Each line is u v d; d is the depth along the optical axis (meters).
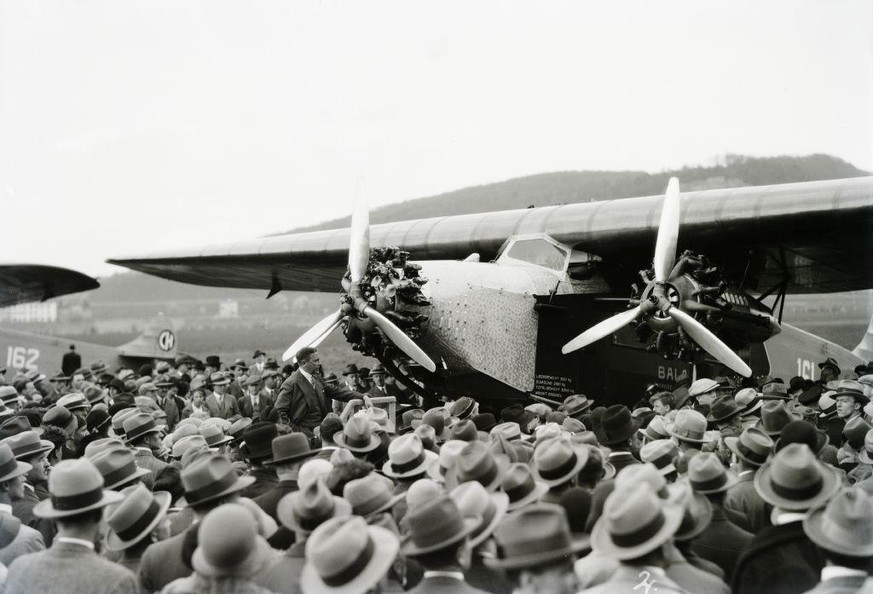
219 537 4.13
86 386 17.94
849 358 22.06
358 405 9.92
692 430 7.23
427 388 13.17
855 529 4.27
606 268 13.98
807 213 11.88
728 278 13.74
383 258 11.88
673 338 11.65
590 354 13.12
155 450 8.84
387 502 5.34
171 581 5.26
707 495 5.54
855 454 8.84
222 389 16.81
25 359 30.55
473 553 5.17
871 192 11.48
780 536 4.84
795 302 31.69
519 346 12.37
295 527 5.01
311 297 40.34
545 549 3.94
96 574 4.81
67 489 5.00
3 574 5.54
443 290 12.03
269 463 6.71
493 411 12.78
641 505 4.08
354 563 4.01
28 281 21.48
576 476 5.91
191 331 43.00
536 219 14.47
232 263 18.88
